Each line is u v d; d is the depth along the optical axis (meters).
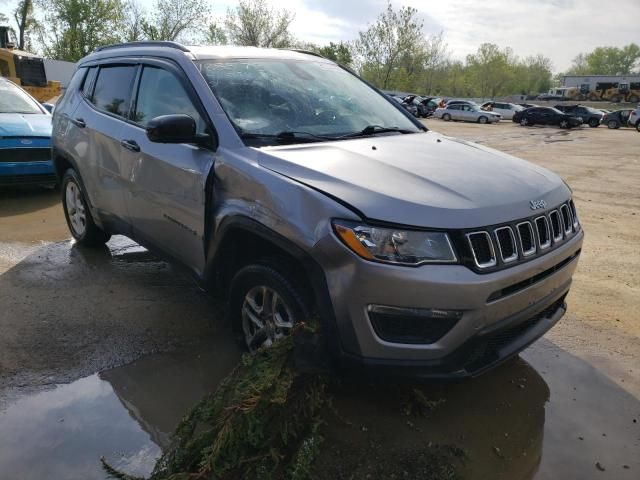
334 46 57.66
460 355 2.58
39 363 3.36
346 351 2.65
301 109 3.65
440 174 2.89
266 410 2.44
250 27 52.06
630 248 6.21
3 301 4.17
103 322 3.89
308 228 2.65
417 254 2.48
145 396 3.09
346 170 2.84
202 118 3.40
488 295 2.54
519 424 2.97
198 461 2.34
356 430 2.85
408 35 55.50
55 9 47.53
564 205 3.17
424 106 40.72
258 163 3.00
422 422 2.95
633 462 2.71
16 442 2.70
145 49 4.26
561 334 4.00
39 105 8.36
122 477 2.33
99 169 4.48
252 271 3.05
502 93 93.31
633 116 32.59
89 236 5.22
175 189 3.53
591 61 122.44
